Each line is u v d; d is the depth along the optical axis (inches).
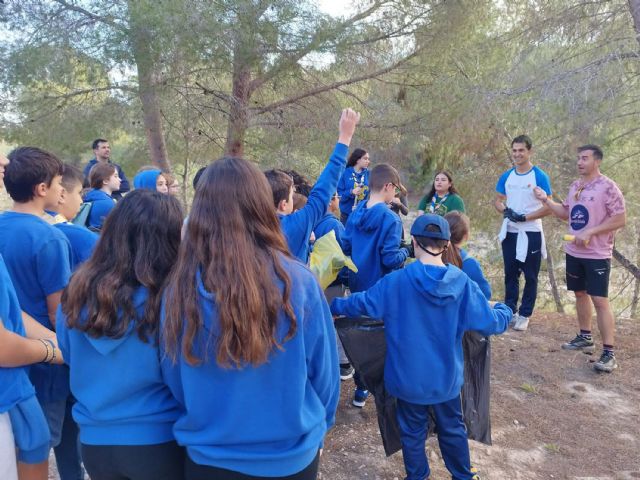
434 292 105.0
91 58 292.8
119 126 337.1
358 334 121.6
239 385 61.7
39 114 333.4
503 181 227.1
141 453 66.1
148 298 65.9
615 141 327.0
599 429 155.3
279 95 389.1
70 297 66.6
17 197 95.8
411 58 376.8
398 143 397.1
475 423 123.5
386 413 123.4
